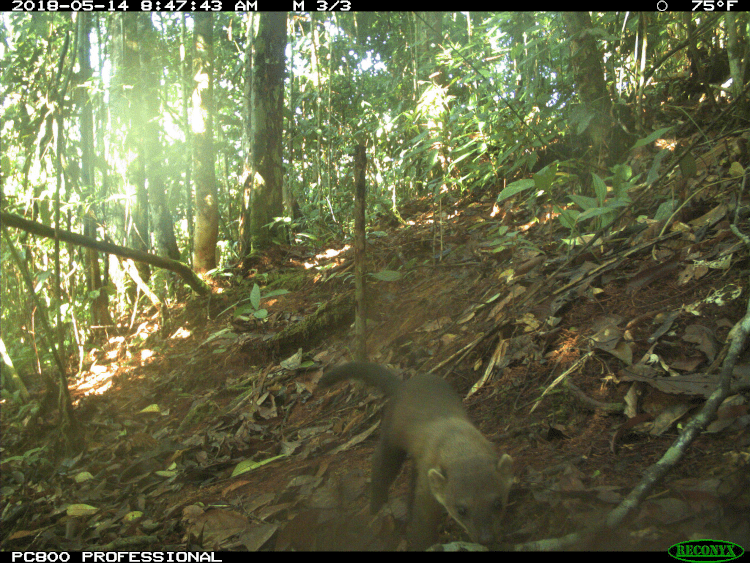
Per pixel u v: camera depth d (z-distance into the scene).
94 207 2.68
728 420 0.97
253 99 2.83
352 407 1.53
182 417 1.88
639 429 1.05
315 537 0.96
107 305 2.79
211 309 2.49
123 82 2.87
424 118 2.52
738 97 1.73
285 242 2.88
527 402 1.24
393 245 2.34
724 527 0.79
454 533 0.97
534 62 2.47
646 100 2.18
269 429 1.58
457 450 0.90
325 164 3.51
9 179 2.50
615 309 1.38
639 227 1.60
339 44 4.01
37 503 1.50
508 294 1.62
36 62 2.64
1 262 2.30
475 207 2.42
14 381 2.29
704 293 1.30
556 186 2.13
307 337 2.00
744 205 1.44
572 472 0.96
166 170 3.05
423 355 1.59
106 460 1.70
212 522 1.13
